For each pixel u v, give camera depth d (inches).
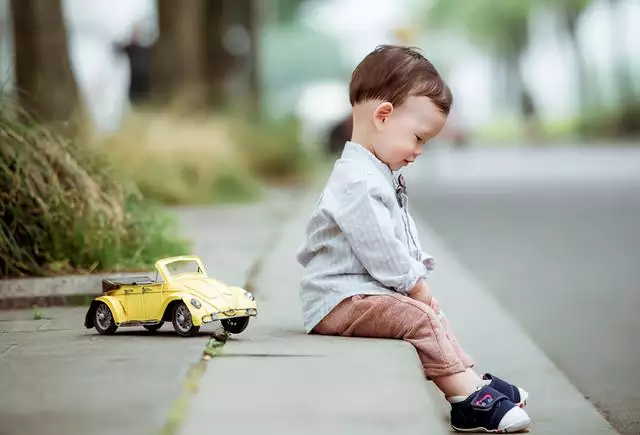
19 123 373.1
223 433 174.1
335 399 192.9
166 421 178.5
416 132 253.4
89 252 362.0
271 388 199.5
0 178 354.3
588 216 801.6
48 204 354.9
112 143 790.5
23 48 713.0
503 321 365.7
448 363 237.5
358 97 256.7
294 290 364.8
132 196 439.8
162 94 1096.8
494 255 583.8
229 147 927.7
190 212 751.7
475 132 3595.0
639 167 1501.0
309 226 258.4
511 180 1270.9
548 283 483.2
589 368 319.9
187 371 210.7
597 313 410.0
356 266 250.5
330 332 251.3
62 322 289.4
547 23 3809.1
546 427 244.5
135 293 249.9
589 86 3390.7
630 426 257.6
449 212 856.3
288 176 1242.6
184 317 242.7
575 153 2129.7
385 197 249.3
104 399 191.2
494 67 4439.0
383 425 178.7
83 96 755.4
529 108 3580.2
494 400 232.5
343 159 257.1
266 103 1604.3
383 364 217.5
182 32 1117.7
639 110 2815.0
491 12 3848.4
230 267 420.2
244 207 804.6
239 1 1477.6
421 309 241.6
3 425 176.1
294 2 3065.9
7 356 230.2
